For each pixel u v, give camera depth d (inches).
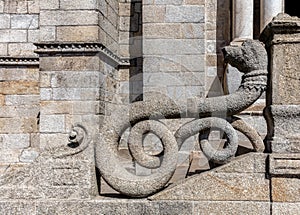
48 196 198.7
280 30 194.1
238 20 413.4
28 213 196.1
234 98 202.7
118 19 484.1
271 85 197.2
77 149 202.5
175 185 199.0
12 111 465.7
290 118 193.5
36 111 465.1
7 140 465.1
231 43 410.6
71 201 196.1
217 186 193.6
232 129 201.3
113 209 194.9
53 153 202.8
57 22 397.4
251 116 344.8
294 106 192.2
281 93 194.7
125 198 200.8
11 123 465.7
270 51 200.4
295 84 193.6
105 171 199.8
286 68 194.5
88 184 198.5
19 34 467.2
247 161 193.0
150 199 195.9
